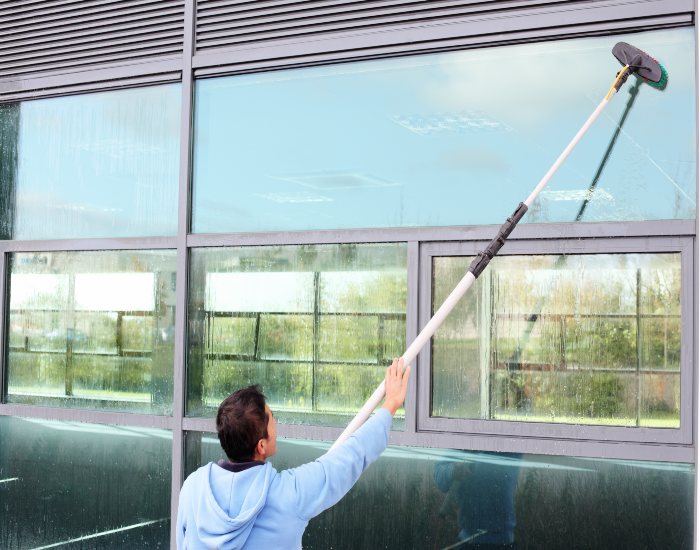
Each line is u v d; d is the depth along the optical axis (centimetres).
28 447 409
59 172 414
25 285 418
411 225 339
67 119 414
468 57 335
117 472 389
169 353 381
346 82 355
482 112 331
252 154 371
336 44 354
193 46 383
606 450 303
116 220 398
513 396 321
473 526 323
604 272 311
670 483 299
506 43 327
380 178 346
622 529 304
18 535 408
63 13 416
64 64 411
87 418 395
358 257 349
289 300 361
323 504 227
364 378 345
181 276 376
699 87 295
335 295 352
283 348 361
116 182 400
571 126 318
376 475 339
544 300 319
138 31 397
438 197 336
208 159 379
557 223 315
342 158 354
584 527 309
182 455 372
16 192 422
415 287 335
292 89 365
